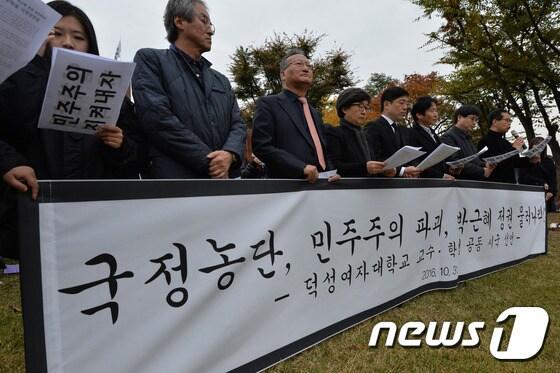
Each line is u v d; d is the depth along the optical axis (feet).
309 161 7.93
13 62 3.76
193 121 6.38
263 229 6.16
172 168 6.13
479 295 10.22
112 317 4.48
